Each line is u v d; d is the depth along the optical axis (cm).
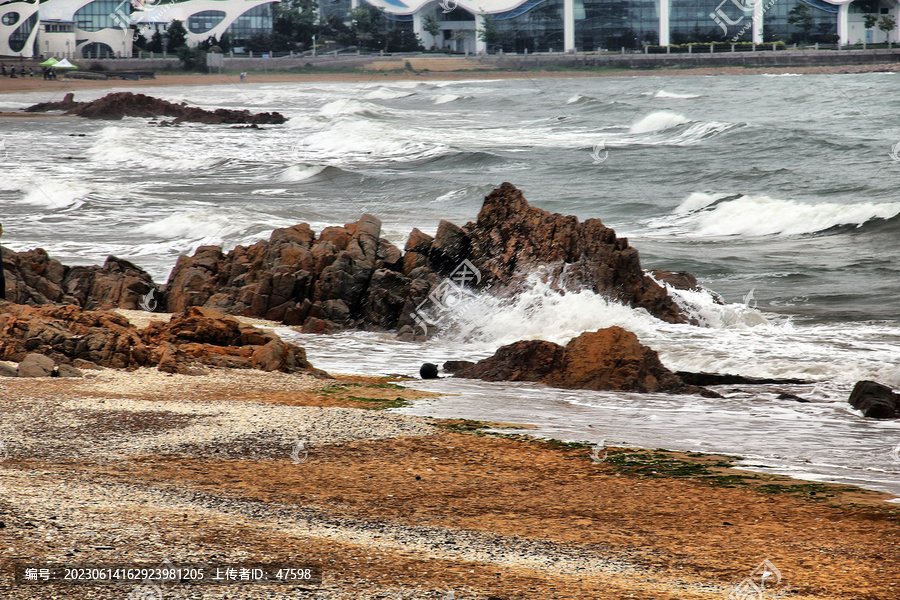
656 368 4403
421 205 10931
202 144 18862
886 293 6341
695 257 7781
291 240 6556
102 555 1853
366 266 6131
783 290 6594
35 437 3181
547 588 1811
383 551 2030
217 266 6581
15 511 2172
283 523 2244
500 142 18175
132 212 10238
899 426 3638
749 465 3052
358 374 4744
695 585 1897
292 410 3734
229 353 4834
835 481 2866
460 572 1895
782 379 4416
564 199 10888
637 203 10481
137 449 3075
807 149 14012
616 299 5766
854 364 4578
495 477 2875
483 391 4275
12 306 4991
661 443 3356
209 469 2845
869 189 10269
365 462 3012
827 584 1931
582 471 2953
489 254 6203
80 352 4559
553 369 4544
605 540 2247
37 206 10756
